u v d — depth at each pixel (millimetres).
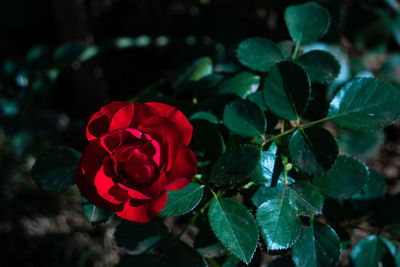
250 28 839
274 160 439
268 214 432
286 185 446
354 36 678
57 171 469
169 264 453
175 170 388
